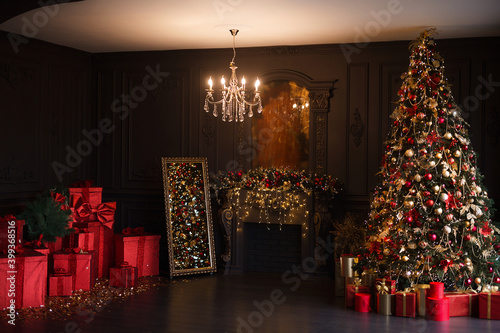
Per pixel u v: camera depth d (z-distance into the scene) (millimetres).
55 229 5957
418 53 5652
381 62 7047
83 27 6418
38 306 5508
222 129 7641
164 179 7137
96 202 6824
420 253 5355
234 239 7230
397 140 5629
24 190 7090
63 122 7703
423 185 5348
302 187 6891
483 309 5141
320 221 6855
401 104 5691
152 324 4930
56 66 7574
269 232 7320
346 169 7168
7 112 6848
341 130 7191
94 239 6730
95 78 8125
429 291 5215
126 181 8031
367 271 5648
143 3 5332
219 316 5211
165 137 7883
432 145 5418
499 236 5492
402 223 5328
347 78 7160
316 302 5781
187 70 7781
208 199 7293
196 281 6801
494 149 6633
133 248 6965
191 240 7168
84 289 6195
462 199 5324
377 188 6047
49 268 6145
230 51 7578
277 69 7402
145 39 7082
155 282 6719
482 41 6656
